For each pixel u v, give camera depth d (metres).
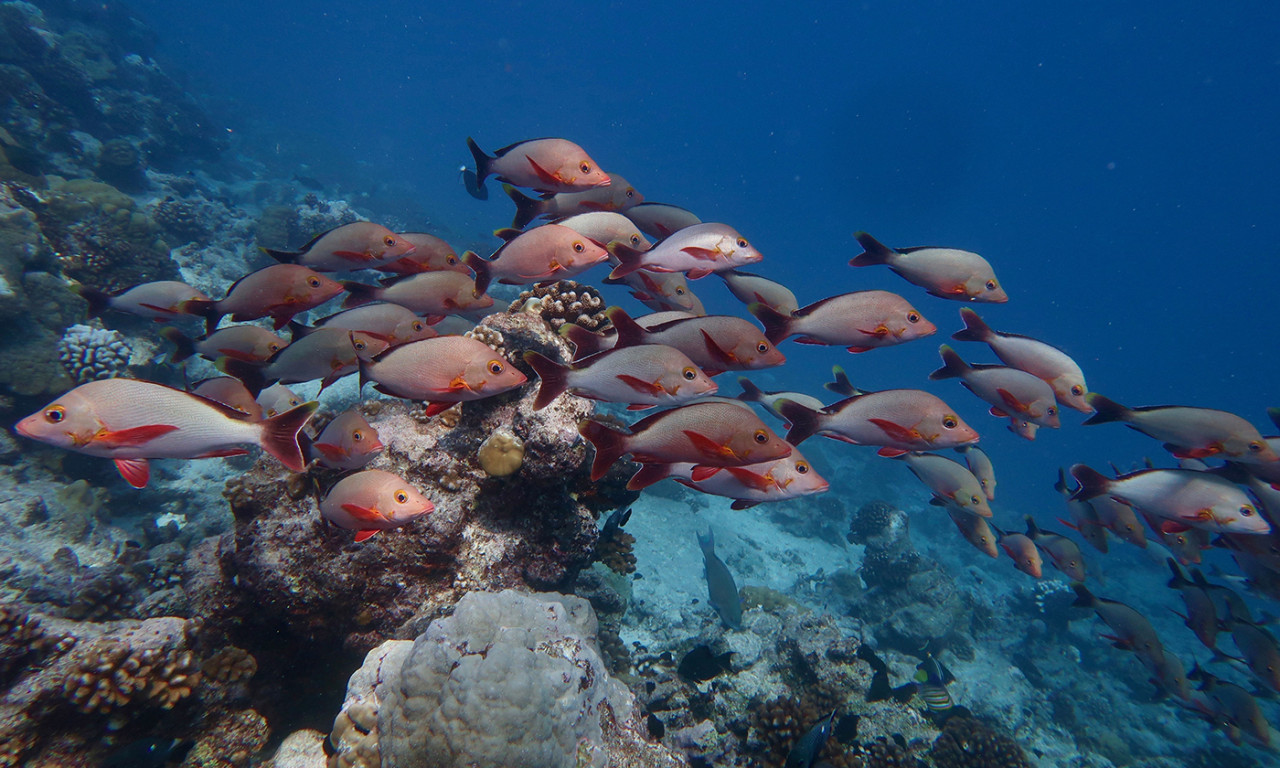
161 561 1.94
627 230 1.59
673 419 1.14
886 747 1.73
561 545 1.45
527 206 1.65
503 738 0.99
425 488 1.39
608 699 1.21
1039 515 8.84
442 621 1.10
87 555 2.02
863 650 1.98
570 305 1.67
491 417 1.44
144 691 1.12
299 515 1.32
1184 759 3.15
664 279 1.72
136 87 7.21
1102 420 1.63
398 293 1.53
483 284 1.46
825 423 1.29
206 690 1.21
